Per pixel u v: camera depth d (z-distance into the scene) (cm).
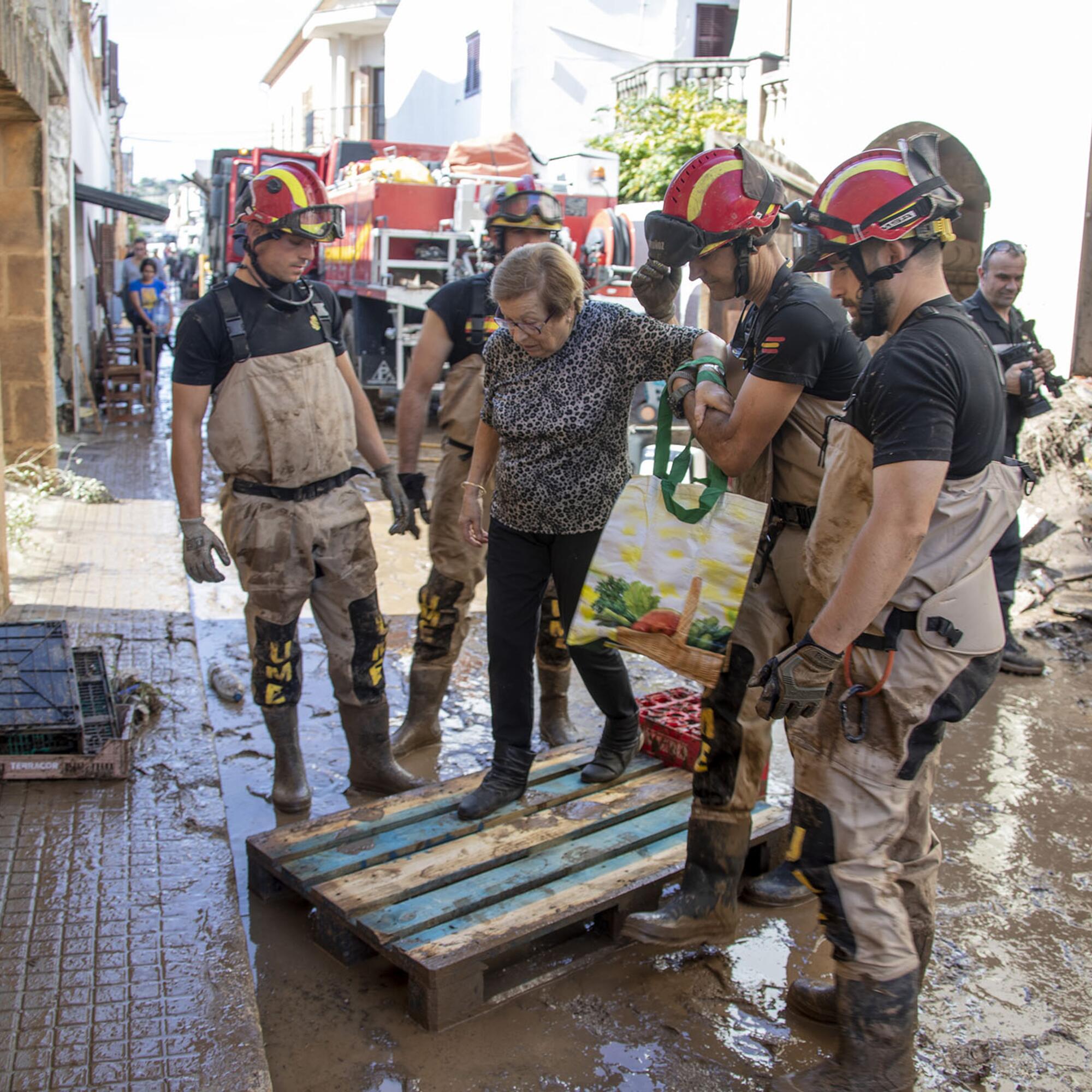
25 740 388
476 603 671
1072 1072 272
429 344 418
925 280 239
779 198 283
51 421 890
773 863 362
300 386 367
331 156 1453
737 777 304
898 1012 244
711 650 290
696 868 311
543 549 351
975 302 557
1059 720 504
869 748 245
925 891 268
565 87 1806
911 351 227
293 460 369
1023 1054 278
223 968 285
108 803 370
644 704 418
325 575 390
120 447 1110
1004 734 487
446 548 431
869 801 246
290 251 354
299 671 395
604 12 1802
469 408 416
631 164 1514
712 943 313
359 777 412
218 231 1892
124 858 336
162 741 419
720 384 287
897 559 223
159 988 276
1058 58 803
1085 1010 296
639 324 328
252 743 454
